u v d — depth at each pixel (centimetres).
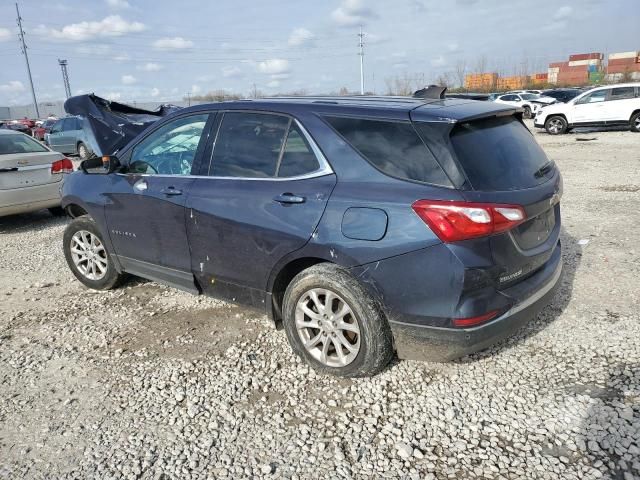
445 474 251
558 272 344
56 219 862
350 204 300
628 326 378
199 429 293
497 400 304
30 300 491
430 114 296
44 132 3259
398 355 309
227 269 369
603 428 275
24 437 292
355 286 303
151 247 423
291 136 339
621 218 662
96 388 337
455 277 272
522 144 330
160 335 404
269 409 307
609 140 1625
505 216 276
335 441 278
